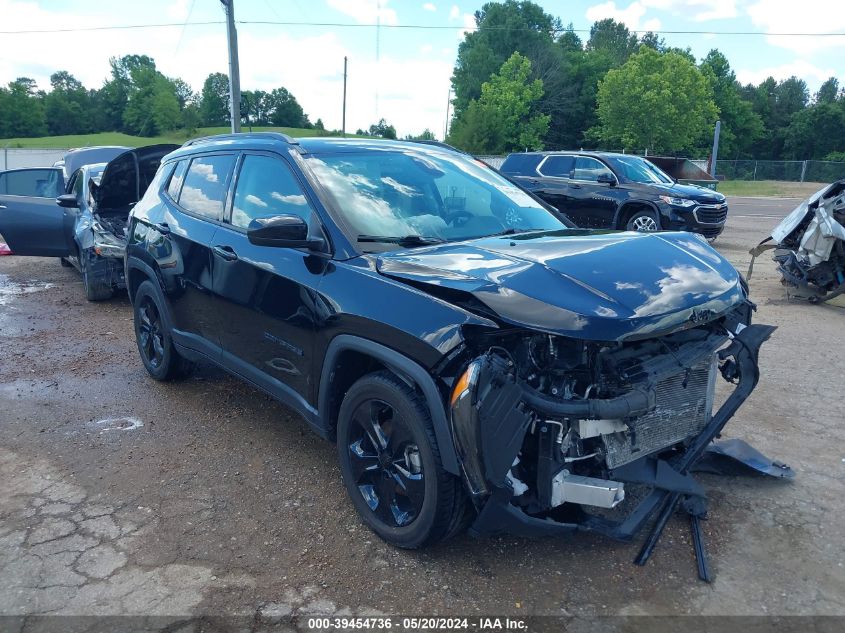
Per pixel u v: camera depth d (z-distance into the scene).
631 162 13.55
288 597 2.90
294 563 3.14
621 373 2.79
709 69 66.06
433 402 2.81
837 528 3.39
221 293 4.18
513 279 2.79
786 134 80.31
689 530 3.37
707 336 3.24
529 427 2.77
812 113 78.31
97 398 5.23
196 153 4.96
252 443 4.41
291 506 3.64
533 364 2.75
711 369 3.38
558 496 2.80
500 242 3.39
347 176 3.82
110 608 2.83
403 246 3.45
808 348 6.52
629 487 3.56
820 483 3.84
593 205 13.23
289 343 3.64
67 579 3.02
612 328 2.60
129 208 8.81
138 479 3.94
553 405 2.63
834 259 8.23
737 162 46.59
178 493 3.78
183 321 4.79
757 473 3.94
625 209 12.89
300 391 3.65
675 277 2.98
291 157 3.91
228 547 3.26
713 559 3.14
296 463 4.13
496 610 2.81
